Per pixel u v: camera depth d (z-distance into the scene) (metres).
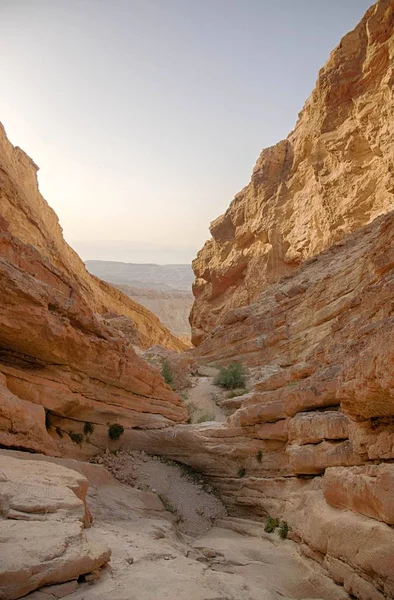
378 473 5.93
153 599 4.75
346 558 6.20
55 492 6.05
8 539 4.65
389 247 14.01
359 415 6.68
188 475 13.39
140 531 8.56
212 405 19.11
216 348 25.56
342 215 27.27
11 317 9.66
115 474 12.52
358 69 28.44
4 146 30.23
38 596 4.29
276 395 11.24
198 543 9.55
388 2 25.73
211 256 45.34
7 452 8.52
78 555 4.78
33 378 11.07
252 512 11.23
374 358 5.62
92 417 13.10
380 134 24.94
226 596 5.39
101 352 12.50
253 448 11.65
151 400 15.41
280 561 7.97
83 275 41.66
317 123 30.44
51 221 37.84
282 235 33.97
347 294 17.67
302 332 19.89
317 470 8.51
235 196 42.56
